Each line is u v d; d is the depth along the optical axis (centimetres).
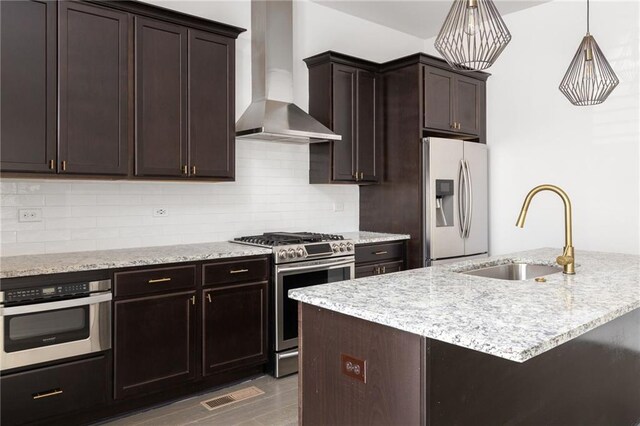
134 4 303
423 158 431
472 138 493
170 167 323
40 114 269
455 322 147
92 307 264
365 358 163
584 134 425
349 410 169
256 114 370
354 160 444
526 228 464
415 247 437
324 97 432
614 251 409
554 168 445
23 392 243
